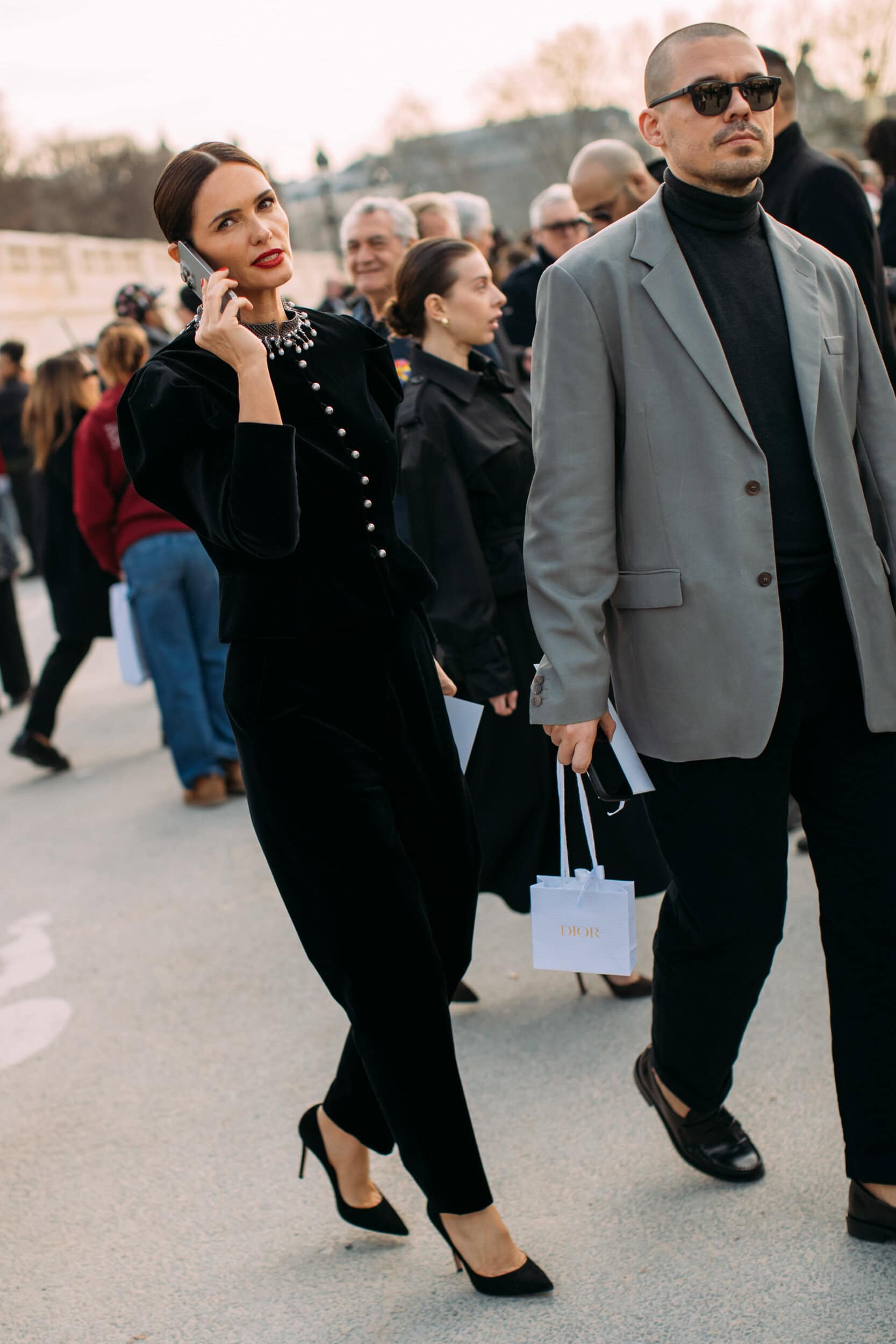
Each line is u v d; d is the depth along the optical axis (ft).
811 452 6.95
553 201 17.08
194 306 18.67
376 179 221.05
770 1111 8.96
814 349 7.02
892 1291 7.06
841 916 7.36
